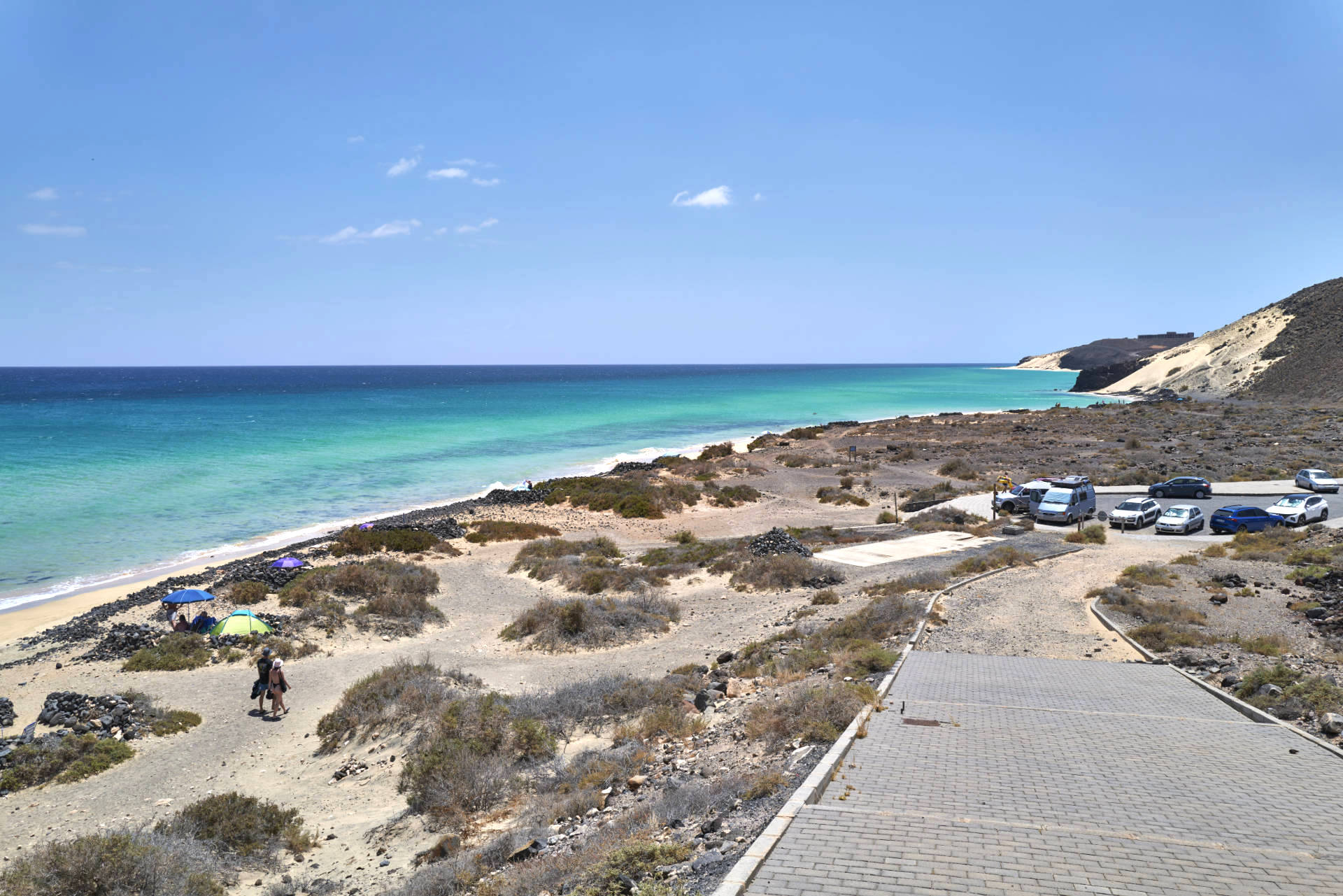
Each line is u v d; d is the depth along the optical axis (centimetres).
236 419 10306
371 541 3497
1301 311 15438
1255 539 3119
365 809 1265
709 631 2319
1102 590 2241
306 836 1139
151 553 3638
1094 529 3509
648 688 1620
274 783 1408
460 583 3138
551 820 1038
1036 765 881
